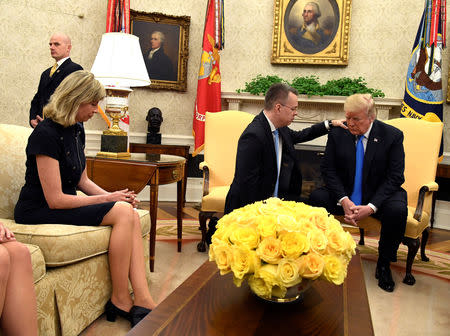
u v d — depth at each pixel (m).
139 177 3.12
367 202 3.36
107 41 3.45
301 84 5.93
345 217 3.24
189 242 4.15
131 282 2.35
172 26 6.36
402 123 3.90
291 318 1.40
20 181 2.62
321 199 3.48
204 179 3.95
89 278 2.27
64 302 2.07
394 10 6.10
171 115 6.55
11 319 1.63
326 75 6.35
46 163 2.19
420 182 3.70
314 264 1.37
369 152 3.32
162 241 4.14
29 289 1.69
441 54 5.37
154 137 6.06
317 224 1.49
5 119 5.86
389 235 3.14
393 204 3.12
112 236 2.33
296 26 6.28
